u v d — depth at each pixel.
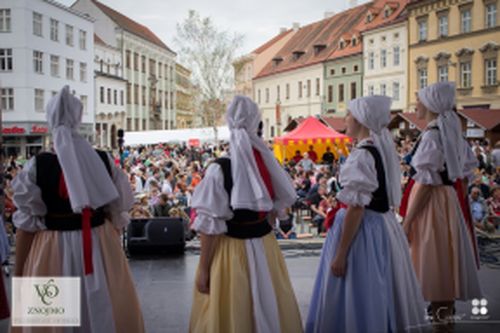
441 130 3.86
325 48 54.03
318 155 28.75
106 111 50.09
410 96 40.69
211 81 39.03
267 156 3.10
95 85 47.34
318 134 26.20
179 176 15.55
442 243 3.88
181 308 4.61
